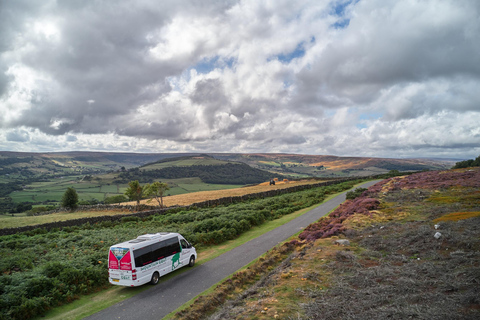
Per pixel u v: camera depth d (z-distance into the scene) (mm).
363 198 37188
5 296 13688
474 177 41406
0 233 33312
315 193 56031
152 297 15375
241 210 40375
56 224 37094
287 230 29094
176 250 19312
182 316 12477
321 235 22016
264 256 20266
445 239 15664
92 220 40031
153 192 59906
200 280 17531
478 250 13586
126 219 41000
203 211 44406
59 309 14406
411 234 17797
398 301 10172
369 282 12312
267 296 12477
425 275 12102
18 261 19422
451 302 9453
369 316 9477
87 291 16547
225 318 10938
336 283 12758
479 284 10383
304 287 12789
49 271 16875
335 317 9875
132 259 16078
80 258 19828
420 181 45531
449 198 28578
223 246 25781
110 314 13633
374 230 20234
